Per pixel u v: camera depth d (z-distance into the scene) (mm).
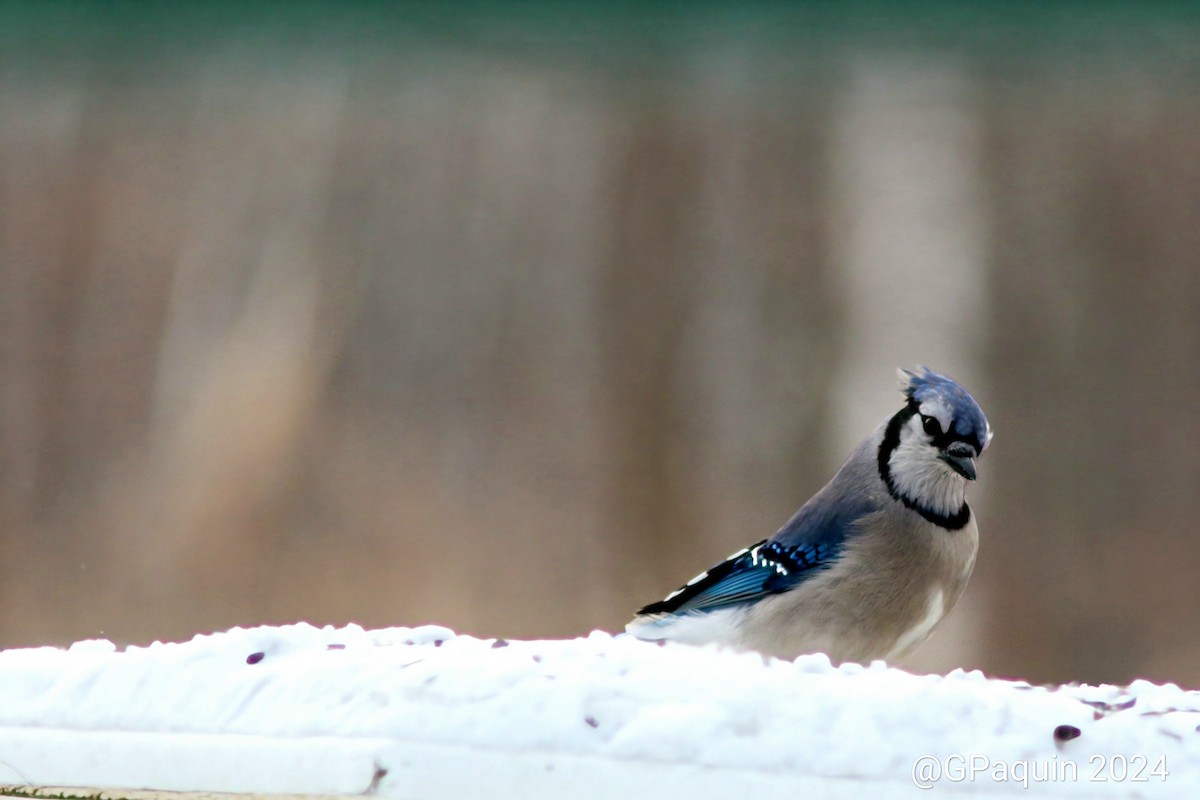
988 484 13836
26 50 16062
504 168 15398
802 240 15078
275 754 3225
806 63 15828
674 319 14852
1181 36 15422
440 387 14656
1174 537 13461
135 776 3291
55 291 15422
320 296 15117
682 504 13898
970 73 15703
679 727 3129
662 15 15828
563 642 3805
